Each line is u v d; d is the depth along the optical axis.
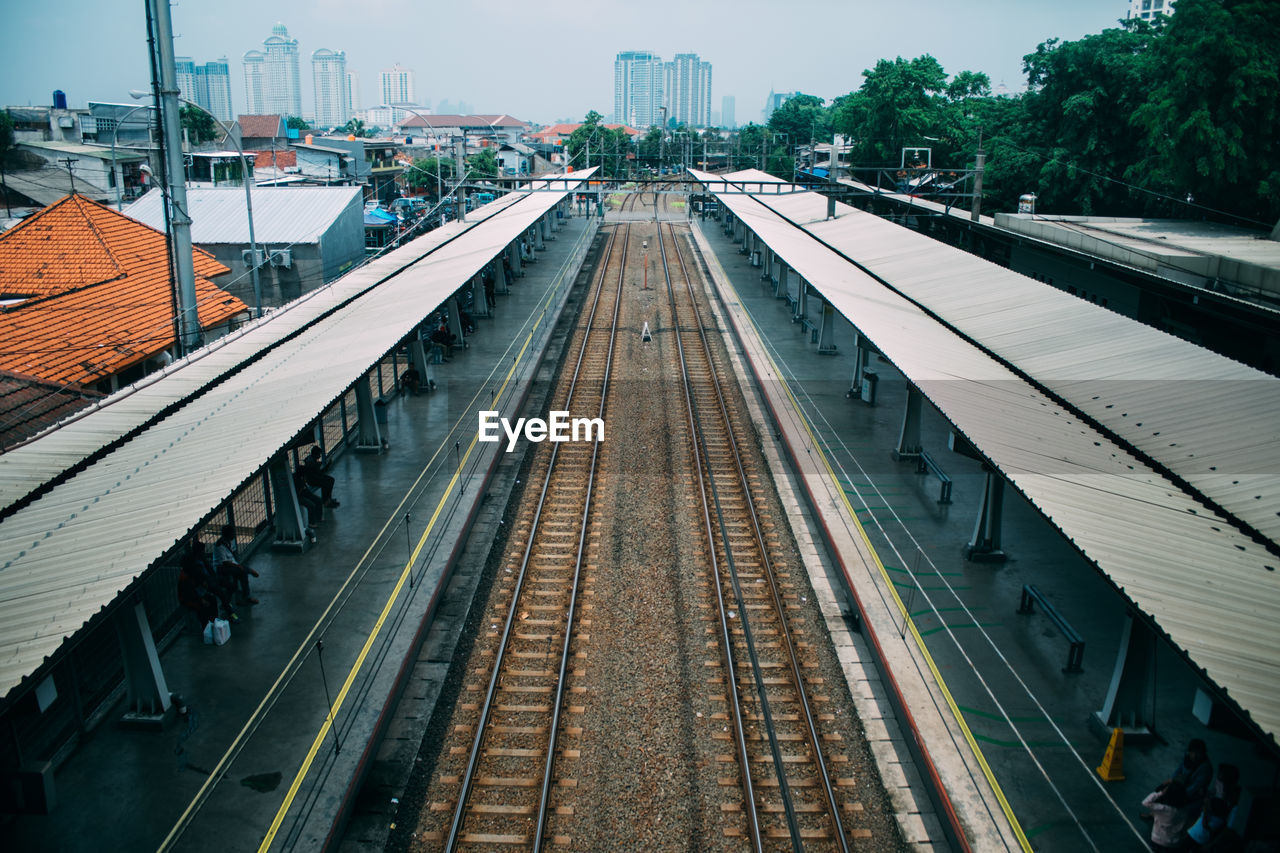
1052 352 19.00
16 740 10.20
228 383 18.28
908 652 13.43
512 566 16.70
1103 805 10.49
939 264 29.33
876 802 10.95
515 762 11.57
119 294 26.62
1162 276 23.70
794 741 11.99
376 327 21.62
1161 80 30.66
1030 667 13.14
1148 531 10.91
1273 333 19.58
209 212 38.84
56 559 10.38
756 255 48.06
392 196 79.62
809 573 16.33
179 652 13.39
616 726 12.24
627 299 40.62
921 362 18.11
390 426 23.55
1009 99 56.25
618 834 10.41
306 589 15.25
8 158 49.22
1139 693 11.41
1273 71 27.17
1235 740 11.57
